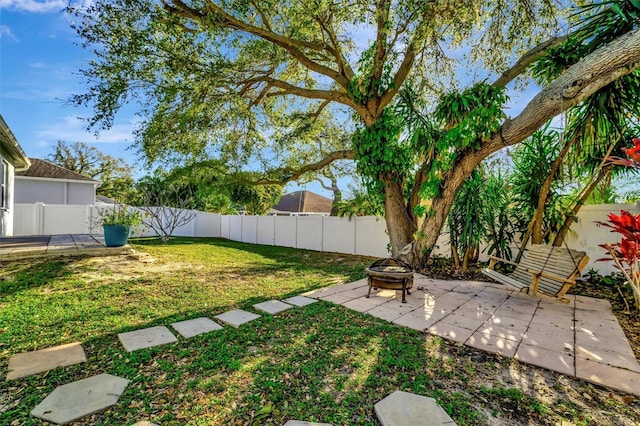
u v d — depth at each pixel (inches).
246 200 723.4
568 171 232.2
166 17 234.8
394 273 187.2
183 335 131.3
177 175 354.9
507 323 150.7
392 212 297.4
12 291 186.4
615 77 166.7
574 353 118.6
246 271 282.4
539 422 79.4
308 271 287.3
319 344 124.3
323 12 227.0
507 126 221.8
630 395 91.8
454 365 109.2
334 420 79.8
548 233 244.8
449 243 298.4
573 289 217.2
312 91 313.0
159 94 268.2
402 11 211.2
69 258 281.0
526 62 265.9
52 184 635.5
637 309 166.2
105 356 111.9
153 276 244.5
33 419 77.6
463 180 258.2
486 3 234.4
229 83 290.4
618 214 223.5
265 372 101.9
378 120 286.7
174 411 82.2
